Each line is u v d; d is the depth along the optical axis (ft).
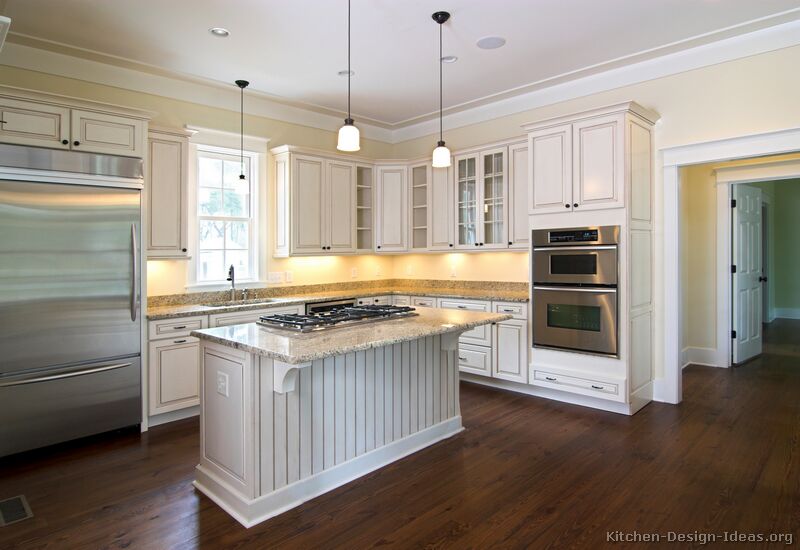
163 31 10.90
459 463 9.59
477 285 17.25
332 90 14.94
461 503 8.04
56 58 11.96
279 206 15.96
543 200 13.34
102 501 8.13
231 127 15.16
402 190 17.98
